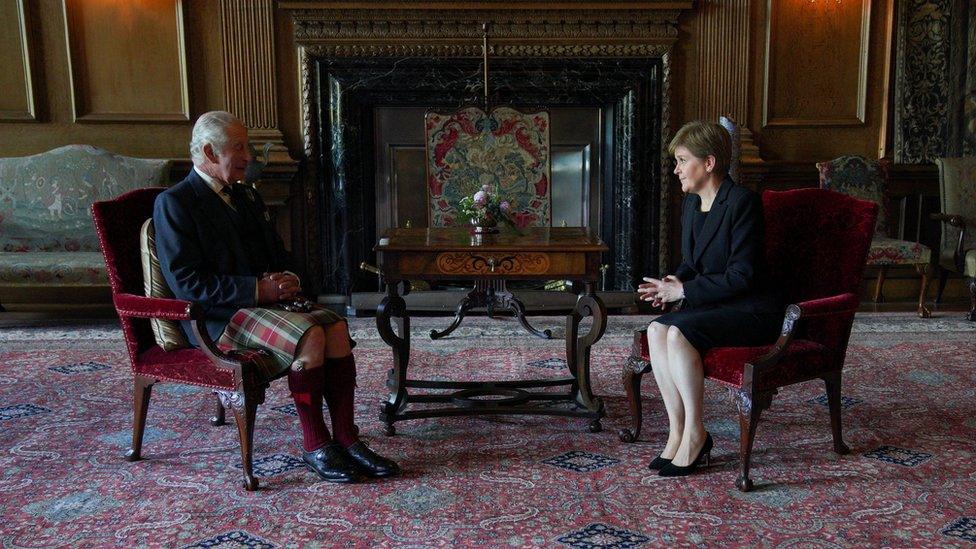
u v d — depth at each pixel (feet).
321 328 9.14
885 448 10.07
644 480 9.16
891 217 20.75
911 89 19.99
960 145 20.17
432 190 14.98
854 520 8.14
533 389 12.73
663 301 9.77
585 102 19.52
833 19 19.70
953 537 7.76
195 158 9.47
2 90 18.74
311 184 19.40
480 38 18.83
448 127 14.90
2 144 18.94
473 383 11.69
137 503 8.59
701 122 9.74
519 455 9.93
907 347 14.97
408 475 9.32
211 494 8.81
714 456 9.84
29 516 8.29
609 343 15.51
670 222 19.89
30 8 18.47
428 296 18.52
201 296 9.10
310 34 18.72
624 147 19.53
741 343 9.36
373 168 19.89
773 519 8.17
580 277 10.72
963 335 15.89
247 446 8.85
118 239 9.43
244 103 19.06
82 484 9.07
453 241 11.02
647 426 10.94
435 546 7.65
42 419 11.21
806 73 19.88
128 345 9.54
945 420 11.08
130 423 11.07
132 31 18.76
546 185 15.02
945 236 18.62
